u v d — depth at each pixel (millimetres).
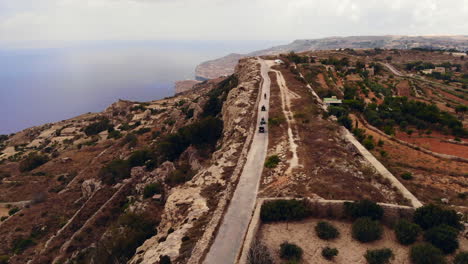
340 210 22641
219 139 60062
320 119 50344
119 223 42594
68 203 64250
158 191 49562
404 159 39625
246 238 20375
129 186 60094
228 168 36812
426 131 53969
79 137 120500
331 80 93062
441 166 37062
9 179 79250
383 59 183875
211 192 31734
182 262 20891
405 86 105500
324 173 30656
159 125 113750
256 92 71250
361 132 48500
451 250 18062
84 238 48031
